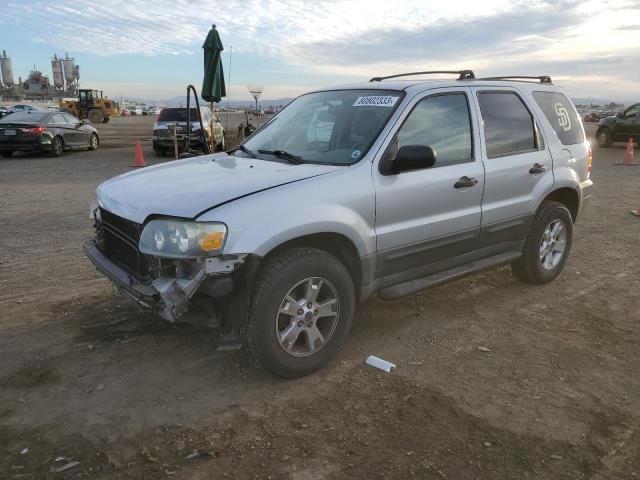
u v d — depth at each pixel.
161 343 3.94
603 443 2.85
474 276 5.50
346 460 2.70
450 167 4.07
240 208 3.07
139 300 3.16
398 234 3.75
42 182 11.52
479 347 3.94
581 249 6.65
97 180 11.92
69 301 4.67
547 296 4.99
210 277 3.01
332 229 3.35
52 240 6.64
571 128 5.37
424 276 4.12
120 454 2.73
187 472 2.61
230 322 3.20
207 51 12.01
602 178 13.14
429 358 3.78
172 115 17.95
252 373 3.54
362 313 4.54
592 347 3.96
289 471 2.62
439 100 4.13
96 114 48.69
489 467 2.66
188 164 4.12
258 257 3.09
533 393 3.33
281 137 4.35
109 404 3.17
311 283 3.37
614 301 4.88
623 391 3.37
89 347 3.86
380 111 3.93
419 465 2.67
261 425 2.99
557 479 2.58
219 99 12.40
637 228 7.82
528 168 4.69
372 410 3.14
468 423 3.01
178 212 3.05
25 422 2.98
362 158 3.64
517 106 4.78
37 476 2.56
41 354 3.75
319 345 3.51
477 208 4.29
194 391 3.32
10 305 4.57
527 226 4.83
